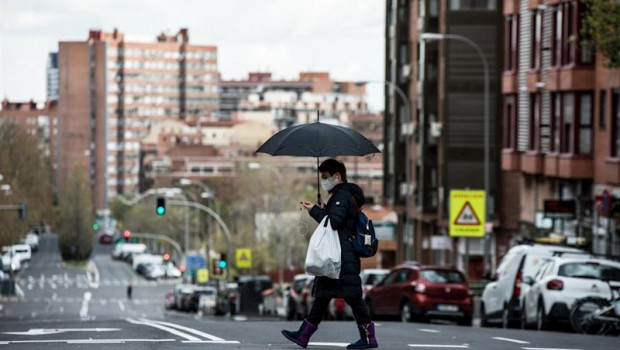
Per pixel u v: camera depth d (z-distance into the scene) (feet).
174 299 551.18
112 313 485.56
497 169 424.46
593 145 295.89
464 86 426.92
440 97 449.06
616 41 210.79
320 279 96.02
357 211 94.07
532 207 350.43
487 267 312.91
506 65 361.51
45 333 126.82
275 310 423.64
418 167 465.47
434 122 444.55
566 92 305.32
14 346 105.29
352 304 96.32
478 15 426.10
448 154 428.15
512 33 356.79
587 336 137.69
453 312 214.07
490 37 425.69
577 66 295.28
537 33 330.34
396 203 497.87
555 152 313.53
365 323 96.53
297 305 297.33
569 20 302.86
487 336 130.93
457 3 426.92
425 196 453.99
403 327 161.17
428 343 113.70
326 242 93.20
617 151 281.74
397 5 499.10
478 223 299.79
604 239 282.77
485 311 211.61
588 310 163.12
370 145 97.91
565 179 318.24
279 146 96.02
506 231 422.41
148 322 168.76
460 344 113.19
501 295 201.16
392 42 511.81
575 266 168.76
